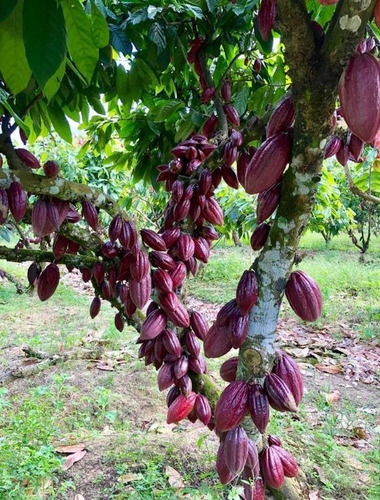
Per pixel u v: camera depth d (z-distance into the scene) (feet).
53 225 4.66
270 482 4.56
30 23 2.76
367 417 12.81
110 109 9.54
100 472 9.43
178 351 5.98
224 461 4.13
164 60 6.91
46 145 23.06
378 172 9.67
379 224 53.67
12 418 11.54
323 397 13.87
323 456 9.87
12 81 3.59
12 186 4.27
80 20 3.39
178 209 5.72
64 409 12.67
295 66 2.81
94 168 24.16
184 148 5.79
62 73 4.09
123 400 13.33
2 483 8.77
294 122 3.21
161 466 9.45
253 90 8.05
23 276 31.83
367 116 2.67
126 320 7.07
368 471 9.66
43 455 9.63
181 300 6.40
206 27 7.11
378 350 18.47
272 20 3.20
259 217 3.56
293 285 3.60
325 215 20.38
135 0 6.70
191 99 9.60
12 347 18.28
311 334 20.44
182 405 6.15
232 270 35.58
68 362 16.10
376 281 29.17
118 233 5.16
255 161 3.29
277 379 3.67
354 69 2.69
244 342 3.77
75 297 27.02
